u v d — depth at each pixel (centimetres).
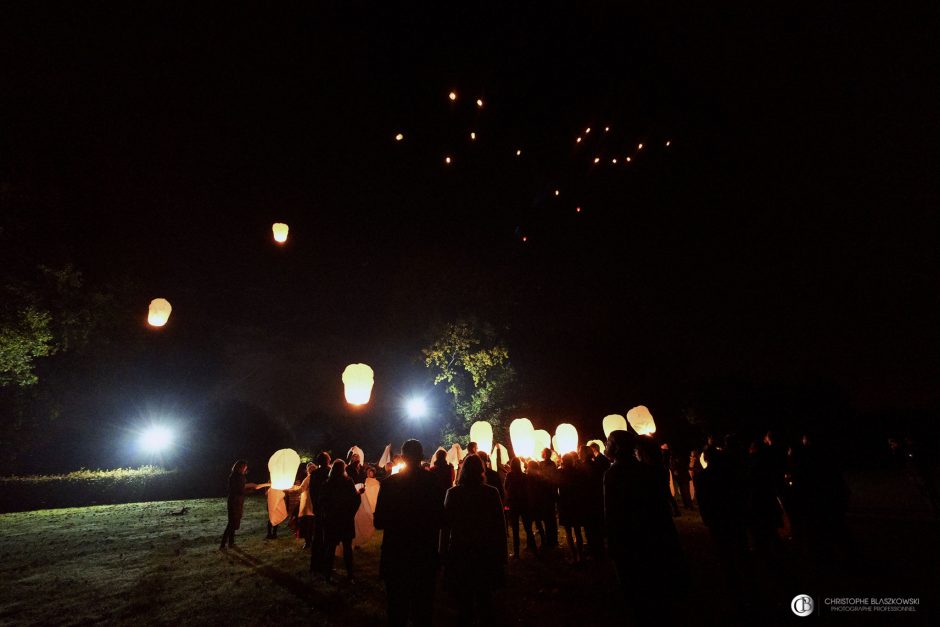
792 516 692
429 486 426
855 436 2478
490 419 1809
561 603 540
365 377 773
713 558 699
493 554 421
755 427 2553
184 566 745
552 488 828
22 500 1522
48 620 525
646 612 330
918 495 1294
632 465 362
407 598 395
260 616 523
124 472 1819
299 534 875
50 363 1680
